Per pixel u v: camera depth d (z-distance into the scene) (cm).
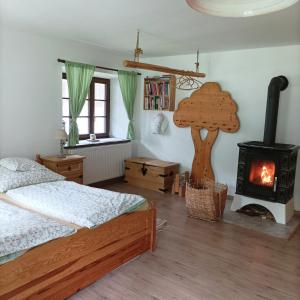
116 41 437
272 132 414
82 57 486
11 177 340
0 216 241
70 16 323
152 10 292
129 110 575
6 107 401
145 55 541
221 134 501
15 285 196
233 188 498
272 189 405
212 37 392
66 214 255
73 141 483
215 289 254
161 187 527
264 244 341
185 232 367
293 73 428
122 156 582
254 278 272
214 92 498
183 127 544
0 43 384
